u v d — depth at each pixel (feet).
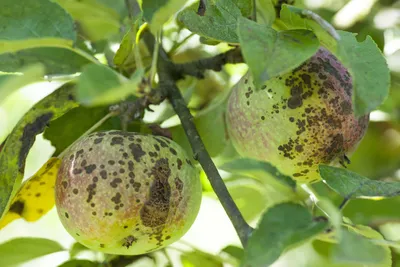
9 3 1.97
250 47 1.86
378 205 2.32
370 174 2.58
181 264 2.33
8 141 2.06
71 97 2.09
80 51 1.97
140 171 2.01
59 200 2.05
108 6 2.37
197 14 2.03
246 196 2.34
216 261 2.29
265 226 1.82
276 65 1.86
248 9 2.06
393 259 2.35
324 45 1.96
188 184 2.06
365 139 2.58
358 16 2.53
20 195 2.17
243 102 2.12
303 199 1.96
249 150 2.14
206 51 2.52
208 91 2.47
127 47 2.09
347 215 2.33
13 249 2.27
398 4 2.55
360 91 1.86
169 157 2.05
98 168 2.01
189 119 2.11
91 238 2.03
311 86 2.07
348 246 1.79
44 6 1.97
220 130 2.33
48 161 2.13
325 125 2.07
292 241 1.80
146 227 2.02
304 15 1.94
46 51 2.17
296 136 2.08
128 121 2.13
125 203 2.00
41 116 2.08
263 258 1.79
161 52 2.27
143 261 2.31
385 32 2.52
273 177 1.95
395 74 2.50
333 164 2.11
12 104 2.51
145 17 1.97
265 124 2.09
